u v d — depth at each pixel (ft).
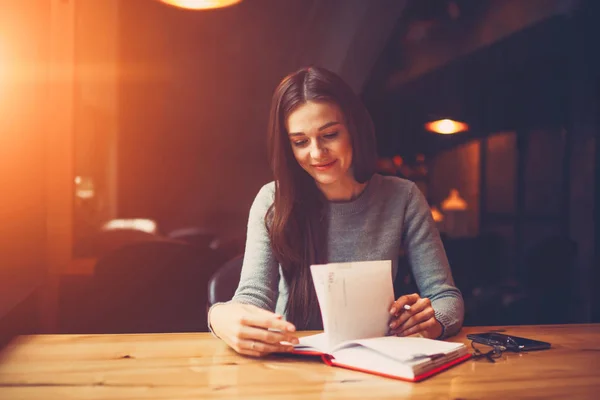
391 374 3.24
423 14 18.74
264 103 33.45
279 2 23.91
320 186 5.19
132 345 3.97
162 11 23.58
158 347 3.91
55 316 9.16
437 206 25.20
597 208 17.34
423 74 19.97
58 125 9.58
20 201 6.28
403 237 5.35
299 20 25.88
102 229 12.85
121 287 7.73
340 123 4.53
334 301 3.54
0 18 5.31
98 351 3.79
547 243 13.25
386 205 5.26
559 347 4.01
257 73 31.60
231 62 30.48
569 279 13.83
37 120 7.23
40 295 7.55
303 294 4.95
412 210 5.27
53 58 9.58
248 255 4.94
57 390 2.96
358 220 5.19
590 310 16.92
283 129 4.72
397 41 20.43
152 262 7.72
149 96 26.66
